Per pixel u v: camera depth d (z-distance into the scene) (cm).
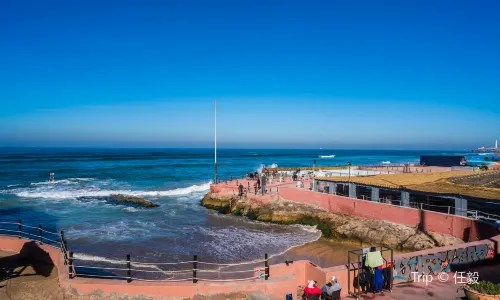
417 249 1973
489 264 1223
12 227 2556
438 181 2428
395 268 1059
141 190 4641
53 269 1227
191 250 2053
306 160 12962
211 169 8406
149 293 977
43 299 1007
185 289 973
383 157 16200
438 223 2012
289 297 962
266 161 12275
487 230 1734
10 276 1173
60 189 4653
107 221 2792
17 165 9144
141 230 2502
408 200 2284
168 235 2383
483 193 1970
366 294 990
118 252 1972
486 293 820
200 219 2958
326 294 937
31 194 4116
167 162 11331
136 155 16900
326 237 2414
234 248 2119
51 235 2325
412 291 1003
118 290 978
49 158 12744
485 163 5538
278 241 2302
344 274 1032
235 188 3475
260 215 2927
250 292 972
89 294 984
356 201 2491
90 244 2119
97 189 4691
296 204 2873
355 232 2278
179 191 4416
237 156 17075
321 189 3100
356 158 14938
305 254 2045
